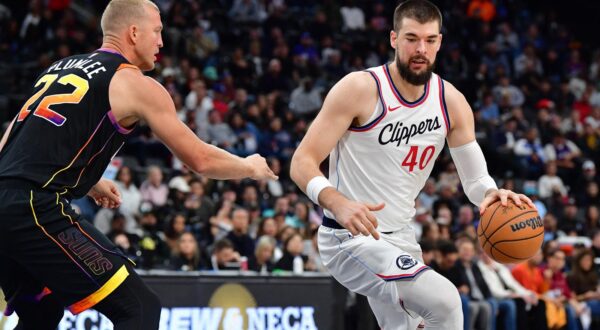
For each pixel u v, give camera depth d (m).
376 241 4.25
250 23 18.11
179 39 15.95
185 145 3.63
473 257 9.59
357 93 4.14
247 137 13.09
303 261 8.83
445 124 4.32
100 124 3.54
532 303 9.49
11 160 3.48
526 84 18.23
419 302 4.05
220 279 7.25
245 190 10.93
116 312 3.53
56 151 3.47
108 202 4.27
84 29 15.51
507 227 4.11
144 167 12.56
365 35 19.17
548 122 16.25
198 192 10.34
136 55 3.78
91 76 3.56
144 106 3.57
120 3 3.75
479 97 17.39
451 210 12.35
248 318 7.32
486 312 8.98
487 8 20.48
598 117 17.22
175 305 7.06
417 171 4.33
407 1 4.13
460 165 4.46
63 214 3.47
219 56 16.31
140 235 8.78
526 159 15.04
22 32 15.10
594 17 22.05
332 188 3.97
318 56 17.58
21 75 14.27
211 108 13.61
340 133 4.15
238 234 9.28
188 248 8.32
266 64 16.66
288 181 12.91
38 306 3.84
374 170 4.26
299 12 19.30
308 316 7.55
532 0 22.47
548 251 10.14
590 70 20.08
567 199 13.83
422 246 9.13
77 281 3.48
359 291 4.39
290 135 14.17
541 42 20.44
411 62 4.08
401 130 4.22
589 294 9.98
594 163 16.12
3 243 3.44
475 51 19.34
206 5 18.08
